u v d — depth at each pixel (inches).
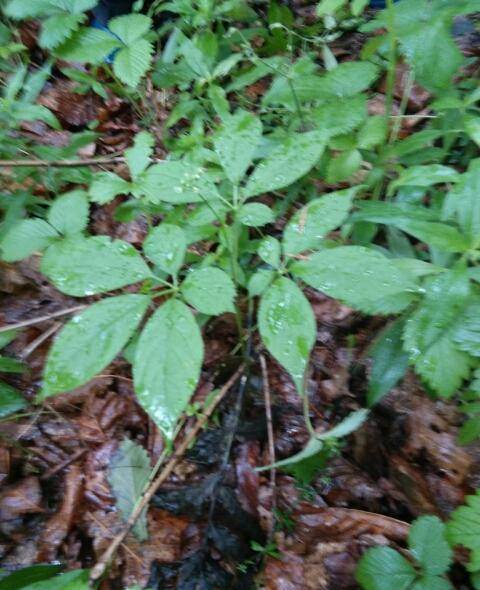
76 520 19.9
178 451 19.3
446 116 24.5
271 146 25.0
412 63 19.5
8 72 35.2
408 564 15.6
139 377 12.5
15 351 24.4
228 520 19.6
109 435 22.2
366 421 22.0
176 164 18.5
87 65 38.4
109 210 30.2
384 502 20.3
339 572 18.6
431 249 19.5
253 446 21.5
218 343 24.1
